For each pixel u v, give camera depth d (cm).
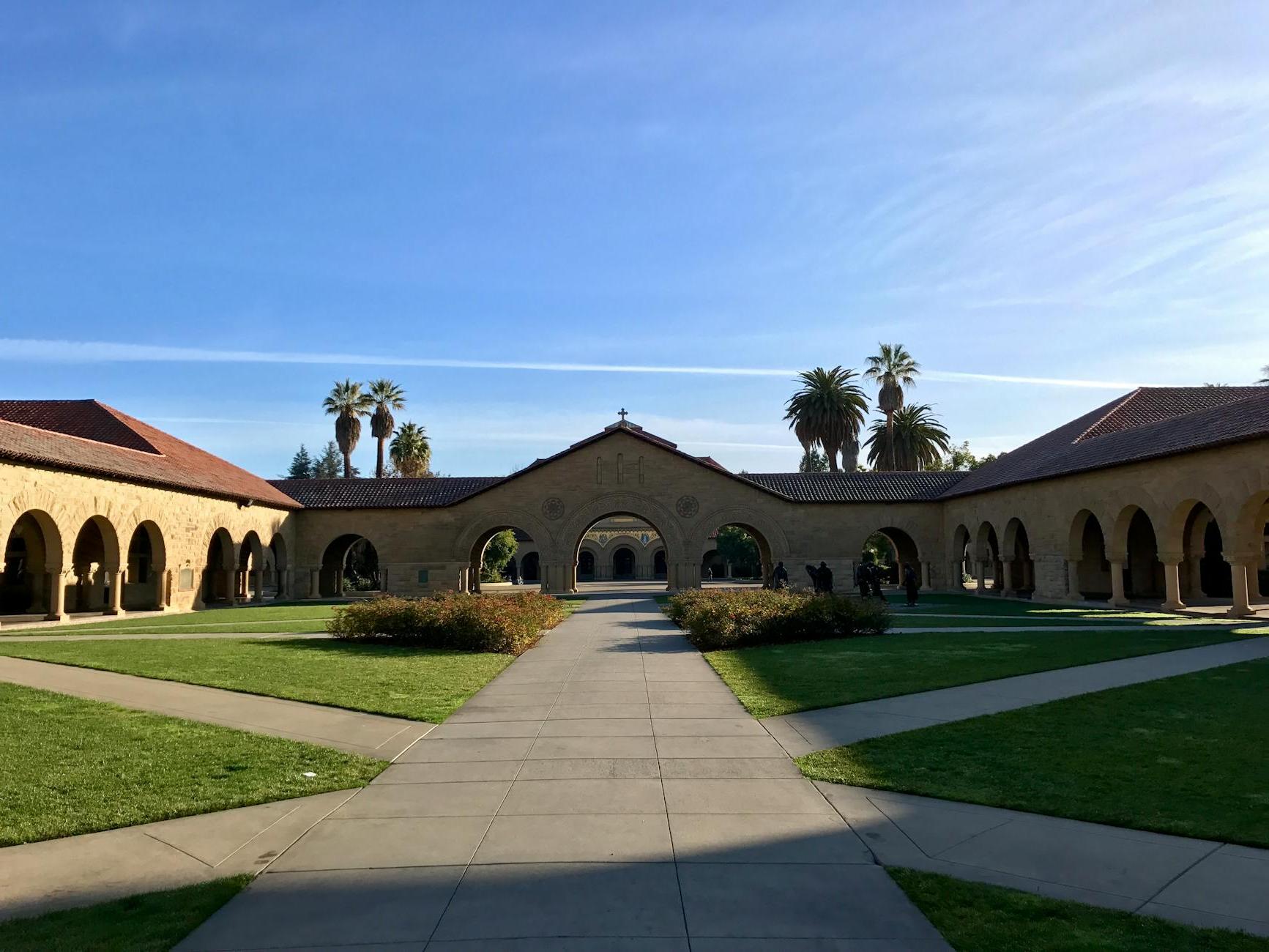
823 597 1836
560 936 423
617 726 897
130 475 2577
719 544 6762
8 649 1617
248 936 426
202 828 588
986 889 476
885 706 989
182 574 2934
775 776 704
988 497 3394
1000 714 931
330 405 6128
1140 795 640
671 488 3750
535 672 1289
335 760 757
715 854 531
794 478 4003
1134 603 2658
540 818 602
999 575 3516
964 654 1424
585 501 3747
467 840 559
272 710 988
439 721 925
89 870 515
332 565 4212
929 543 3847
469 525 3794
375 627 1711
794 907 454
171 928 430
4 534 2092
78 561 3197
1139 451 2378
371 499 3916
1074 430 3209
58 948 410
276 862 525
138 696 1085
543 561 3731
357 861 524
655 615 2420
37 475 2231
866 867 509
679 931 427
